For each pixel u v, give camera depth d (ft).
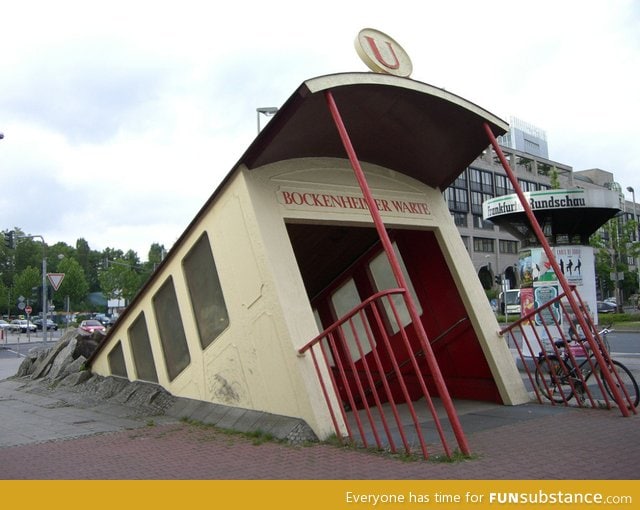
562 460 17.60
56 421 28.94
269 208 24.63
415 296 32.58
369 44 25.00
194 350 29.25
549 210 43.73
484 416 25.44
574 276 43.80
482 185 199.82
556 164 226.79
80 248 368.48
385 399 34.94
